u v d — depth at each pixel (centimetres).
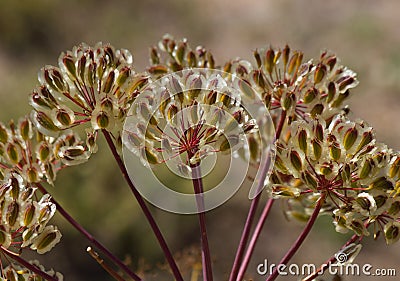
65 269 106
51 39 175
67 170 112
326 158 42
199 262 50
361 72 165
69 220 45
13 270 43
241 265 47
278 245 116
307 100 45
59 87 43
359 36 178
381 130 150
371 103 157
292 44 182
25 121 45
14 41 168
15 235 43
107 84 43
